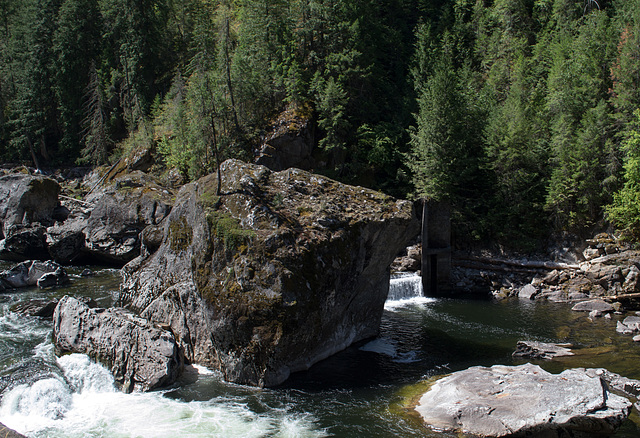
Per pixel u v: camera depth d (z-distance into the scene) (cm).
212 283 1795
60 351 1923
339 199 2050
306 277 1762
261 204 1864
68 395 1619
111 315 1894
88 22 6519
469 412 1460
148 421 1482
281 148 4438
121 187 3966
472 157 4175
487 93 4709
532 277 3609
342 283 1920
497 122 4062
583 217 3694
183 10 7012
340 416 1525
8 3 7406
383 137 4622
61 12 6303
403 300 3338
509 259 3847
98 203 3909
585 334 2464
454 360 2062
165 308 2078
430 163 3925
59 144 6331
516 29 5622
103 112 6056
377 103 5112
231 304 1731
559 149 3762
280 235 1759
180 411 1545
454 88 4269
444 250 3700
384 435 1411
